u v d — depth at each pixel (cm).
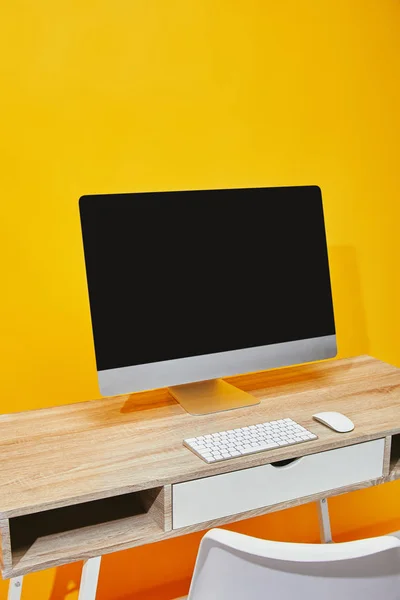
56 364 202
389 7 231
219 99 211
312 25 220
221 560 110
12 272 193
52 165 193
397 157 243
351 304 244
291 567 107
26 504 127
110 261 163
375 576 110
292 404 174
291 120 222
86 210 160
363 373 197
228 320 176
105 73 195
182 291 171
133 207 165
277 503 149
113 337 163
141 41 198
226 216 176
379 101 236
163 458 145
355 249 241
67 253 198
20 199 191
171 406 174
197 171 212
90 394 207
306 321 187
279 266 183
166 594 220
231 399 175
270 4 213
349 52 227
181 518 140
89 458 145
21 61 186
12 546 135
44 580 205
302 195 186
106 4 192
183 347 171
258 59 214
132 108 200
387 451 159
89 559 136
